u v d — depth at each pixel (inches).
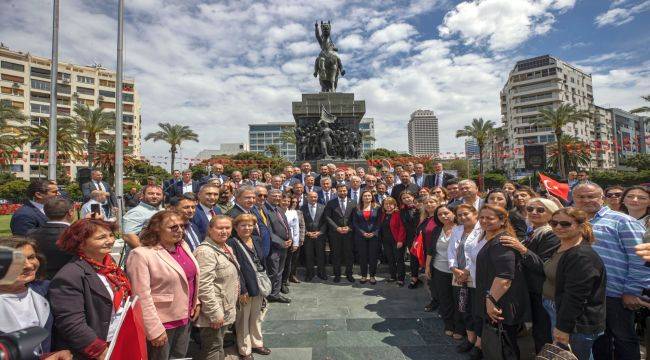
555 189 292.5
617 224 131.0
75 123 1312.7
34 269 88.7
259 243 198.4
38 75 2417.6
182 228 130.0
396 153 2315.5
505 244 129.5
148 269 118.0
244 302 152.6
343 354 161.5
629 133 3228.3
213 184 209.2
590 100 3009.4
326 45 709.9
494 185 1831.9
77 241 100.3
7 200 1339.8
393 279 284.7
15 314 84.1
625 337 124.2
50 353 88.8
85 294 97.9
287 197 265.7
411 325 196.1
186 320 125.5
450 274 184.2
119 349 95.1
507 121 3179.1
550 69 2728.8
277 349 167.0
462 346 163.2
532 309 135.6
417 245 231.6
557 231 118.0
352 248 293.6
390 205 278.1
